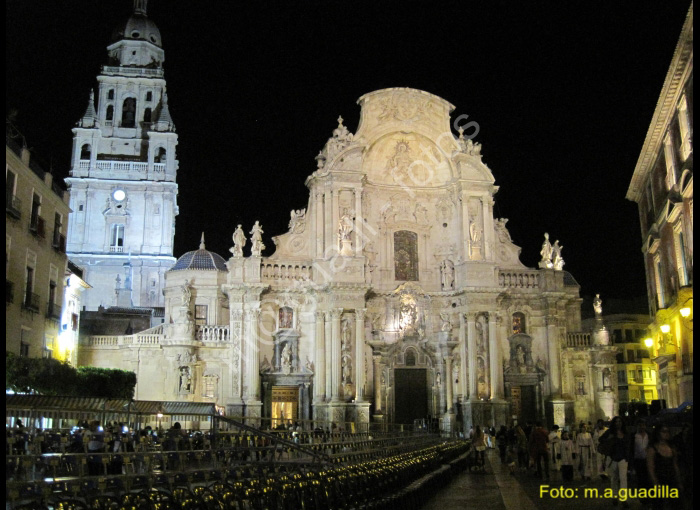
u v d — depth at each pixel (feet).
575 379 202.90
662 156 151.53
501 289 196.44
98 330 220.23
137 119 305.73
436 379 196.44
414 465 70.54
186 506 34.12
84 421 92.84
